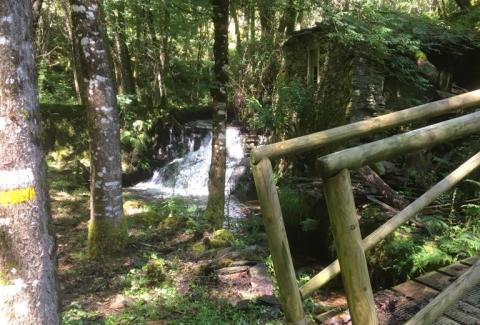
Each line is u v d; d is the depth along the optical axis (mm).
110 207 5711
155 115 13117
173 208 7801
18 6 2053
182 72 17672
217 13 6770
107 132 5582
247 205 9828
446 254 4332
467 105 2186
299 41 10711
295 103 9617
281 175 9797
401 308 2930
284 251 1849
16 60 2031
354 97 8086
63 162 11312
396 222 2133
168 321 3895
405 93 8641
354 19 7688
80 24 5320
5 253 2031
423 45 8539
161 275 4836
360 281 1708
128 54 14062
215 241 6105
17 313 2057
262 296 4238
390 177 6938
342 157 1631
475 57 9750
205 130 12812
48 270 2186
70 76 15602
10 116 2018
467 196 5664
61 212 8086
